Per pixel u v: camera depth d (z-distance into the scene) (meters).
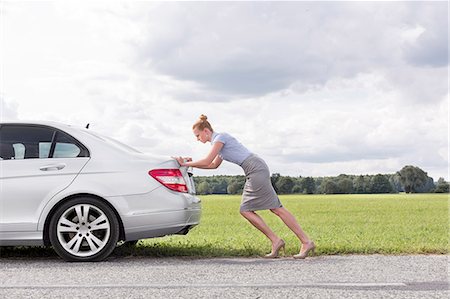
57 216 7.68
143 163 7.89
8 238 7.66
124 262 7.65
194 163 8.21
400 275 6.54
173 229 7.83
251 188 8.16
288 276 6.50
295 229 8.07
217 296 5.38
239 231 14.33
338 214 24.86
